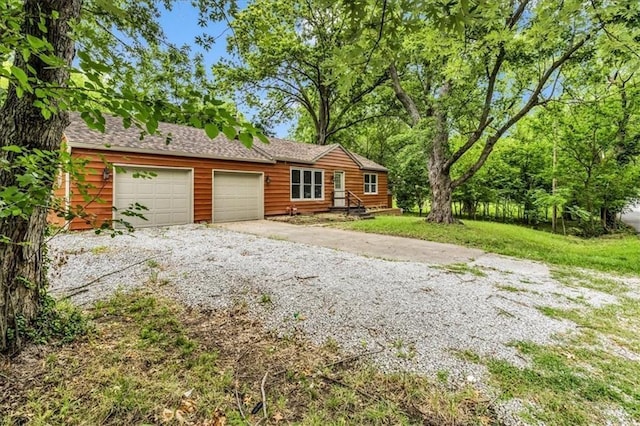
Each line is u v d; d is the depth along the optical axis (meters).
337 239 7.77
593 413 1.87
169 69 4.52
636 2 4.58
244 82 17.22
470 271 5.01
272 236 7.91
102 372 2.05
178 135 10.49
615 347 2.68
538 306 3.58
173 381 2.02
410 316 3.17
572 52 6.68
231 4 4.47
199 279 4.07
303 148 15.09
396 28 2.70
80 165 1.95
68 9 2.10
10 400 1.76
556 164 12.47
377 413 1.82
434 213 10.62
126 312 3.02
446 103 8.63
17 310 2.19
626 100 10.03
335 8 3.26
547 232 12.55
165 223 9.20
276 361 2.33
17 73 1.17
